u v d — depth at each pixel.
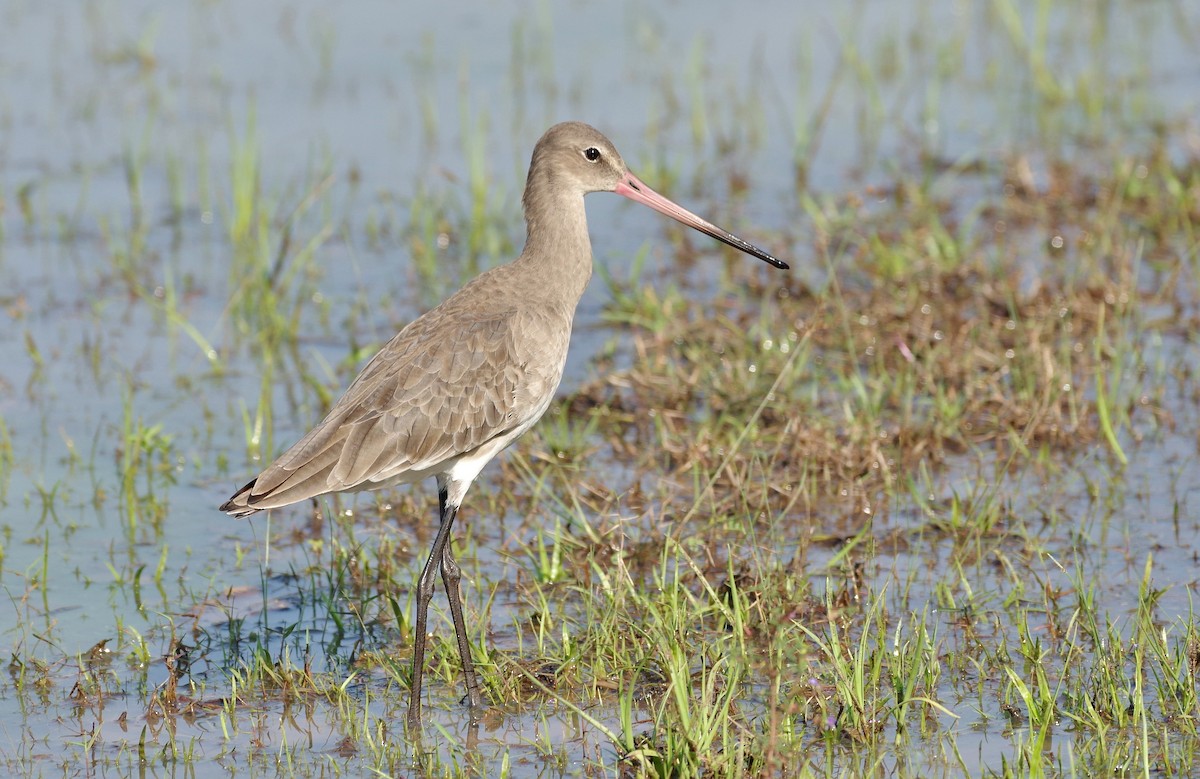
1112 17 25.95
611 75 24.36
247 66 24.77
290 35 26.02
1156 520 12.89
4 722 10.70
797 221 19.47
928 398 15.07
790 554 12.66
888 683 10.75
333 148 22.02
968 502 12.92
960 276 16.72
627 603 11.74
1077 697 10.27
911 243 17.53
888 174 20.80
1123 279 16.17
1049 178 19.72
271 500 10.56
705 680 10.23
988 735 10.11
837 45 25.27
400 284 18.38
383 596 12.39
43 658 11.56
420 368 11.09
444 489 11.63
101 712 10.84
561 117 22.78
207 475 14.52
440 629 11.87
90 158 21.77
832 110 23.08
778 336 16.16
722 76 24.19
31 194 20.72
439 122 22.77
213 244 19.48
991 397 14.57
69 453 14.85
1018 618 11.25
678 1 27.70
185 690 11.12
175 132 22.53
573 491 13.38
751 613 11.38
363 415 10.90
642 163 20.77
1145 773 9.16
